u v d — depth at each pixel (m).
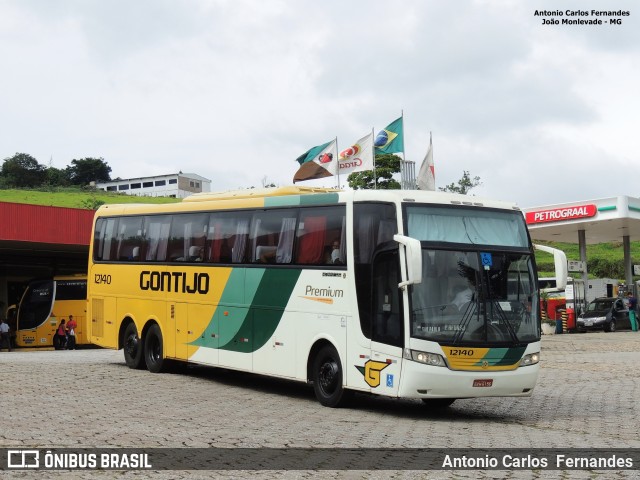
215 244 20.08
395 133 35.78
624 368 26.44
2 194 97.19
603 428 14.24
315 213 17.27
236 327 19.11
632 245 98.44
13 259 50.84
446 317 14.90
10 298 53.91
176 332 21.17
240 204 19.50
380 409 16.62
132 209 23.47
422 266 14.98
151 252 22.36
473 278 15.27
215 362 19.77
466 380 14.79
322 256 16.86
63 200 94.94
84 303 46.38
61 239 42.47
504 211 16.23
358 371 15.70
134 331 22.89
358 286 15.84
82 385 18.98
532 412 16.56
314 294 16.95
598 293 59.75
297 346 17.30
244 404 16.66
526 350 15.41
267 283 18.28
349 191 16.56
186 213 21.25
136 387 18.98
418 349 14.65
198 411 15.30
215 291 19.89
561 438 12.91
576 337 45.62
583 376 23.95
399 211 15.29
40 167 139.62
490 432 13.59
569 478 9.77
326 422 14.30
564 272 15.97
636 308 55.25
